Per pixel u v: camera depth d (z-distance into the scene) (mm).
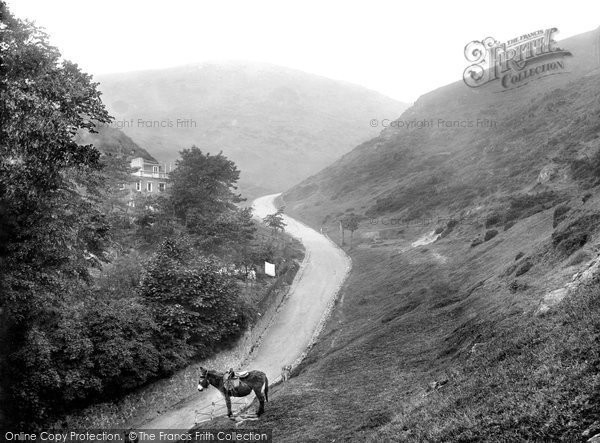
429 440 9008
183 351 26594
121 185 49969
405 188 91938
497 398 9133
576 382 7773
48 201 17828
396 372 19266
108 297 27516
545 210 39625
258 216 111000
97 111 17938
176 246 32844
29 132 15258
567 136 64188
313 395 18797
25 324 18766
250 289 42688
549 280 19594
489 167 77188
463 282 32656
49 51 17406
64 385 19062
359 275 56531
